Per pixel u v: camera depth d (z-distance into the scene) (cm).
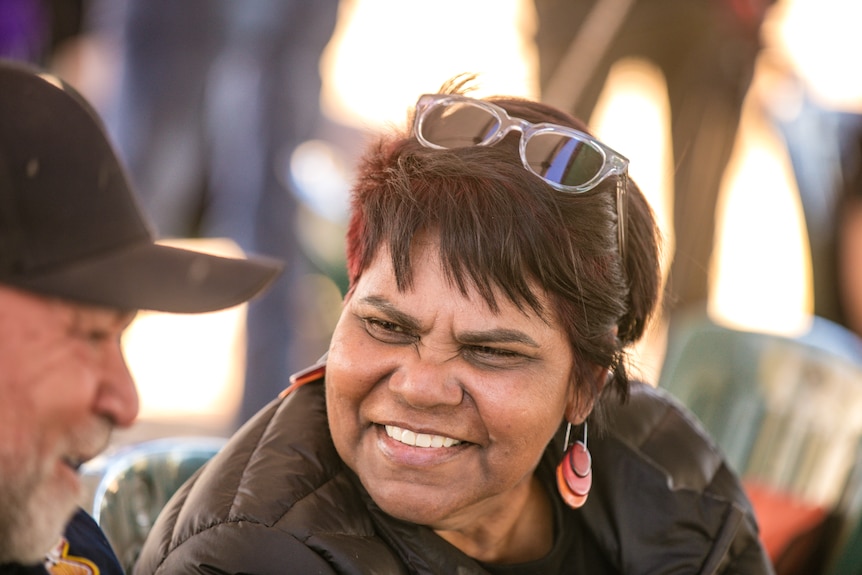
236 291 301
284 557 356
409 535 384
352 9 2383
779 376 670
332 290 1088
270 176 977
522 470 377
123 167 295
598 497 450
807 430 649
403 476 371
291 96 983
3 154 263
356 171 390
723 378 687
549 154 360
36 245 265
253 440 393
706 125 1062
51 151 271
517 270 353
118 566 360
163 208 993
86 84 1241
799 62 1956
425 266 354
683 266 986
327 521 370
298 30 972
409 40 2247
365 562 363
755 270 1498
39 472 271
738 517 455
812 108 1122
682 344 707
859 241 1050
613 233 374
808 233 1070
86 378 275
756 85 1098
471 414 366
